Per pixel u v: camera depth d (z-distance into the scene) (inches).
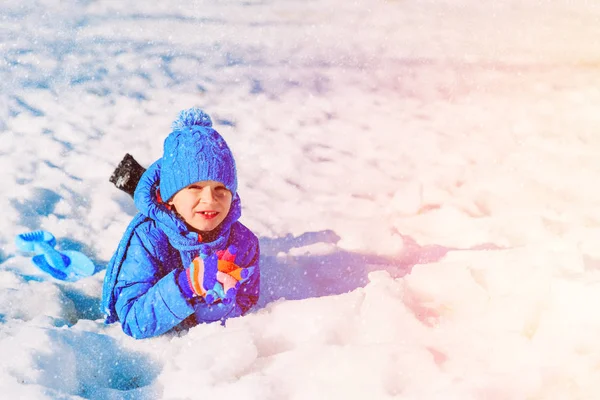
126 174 124.7
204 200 106.7
